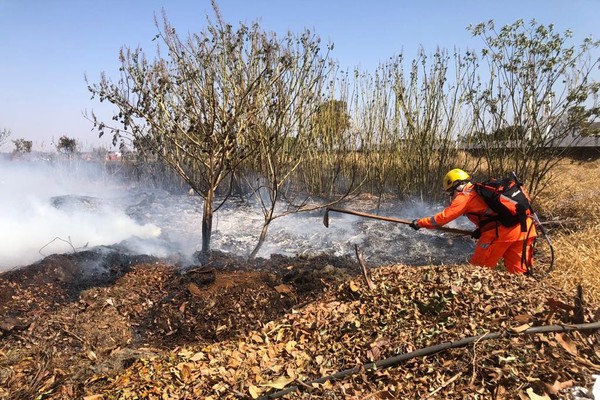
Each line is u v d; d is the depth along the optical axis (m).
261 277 4.96
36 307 4.57
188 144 5.84
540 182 8.81
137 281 5.05
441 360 3.09
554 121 7.57
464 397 2.79
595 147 12.52
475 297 3.65
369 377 3.06
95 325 4.33
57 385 3.44
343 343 3.46
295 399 2.91
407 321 3.55
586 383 2.79
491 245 4.87
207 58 5.36
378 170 9.37
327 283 4.73
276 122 5.77
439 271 4.24
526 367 2.92
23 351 3.93
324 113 9.52
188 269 5.27
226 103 5.41
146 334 4.30
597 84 7.11
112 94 5.33
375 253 6.41
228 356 3.48
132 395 3.11
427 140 9.02
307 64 6.26
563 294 3.75
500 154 8.13
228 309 4.48
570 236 6.17
